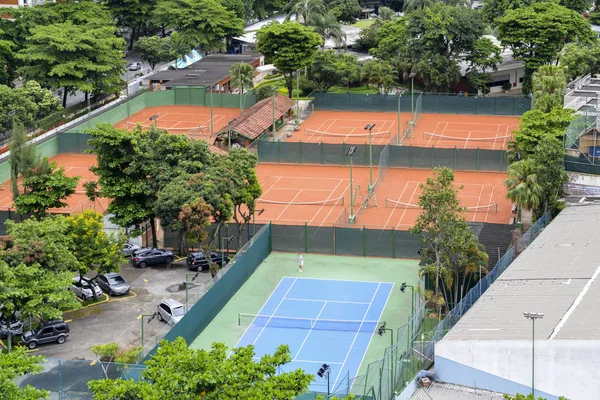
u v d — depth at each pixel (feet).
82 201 442.50
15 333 303.07
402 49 638.94
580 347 219.41
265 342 305.53
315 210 434.71
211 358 197.36
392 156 492.54
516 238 347.56
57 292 294.25
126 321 320.09
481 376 231.09
